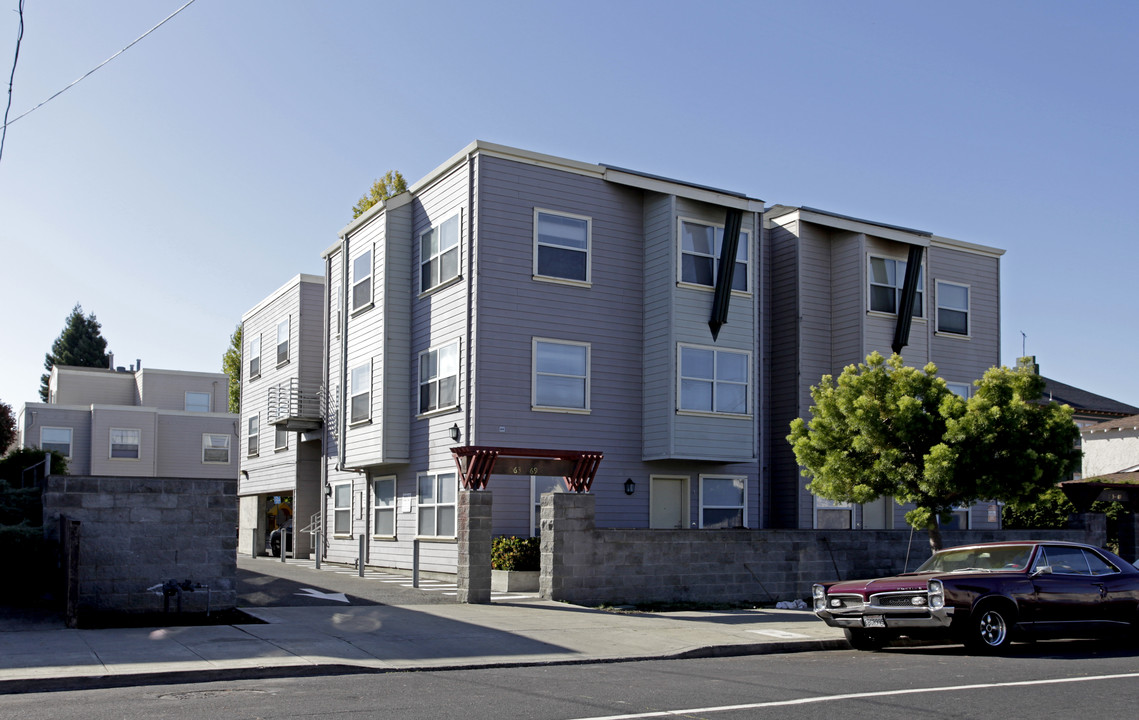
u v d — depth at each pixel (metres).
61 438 46.50
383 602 17.48
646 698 9.46
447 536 22.83
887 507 27.42
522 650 12.72
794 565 20.56
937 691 9.94
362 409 26.09
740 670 11.66
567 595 17.97
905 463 18.41
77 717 8.29
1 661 10.82
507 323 22.44
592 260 23.69
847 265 26.80
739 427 24.39
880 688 10.16
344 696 9.46
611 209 24.12
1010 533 23.94
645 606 18.30
